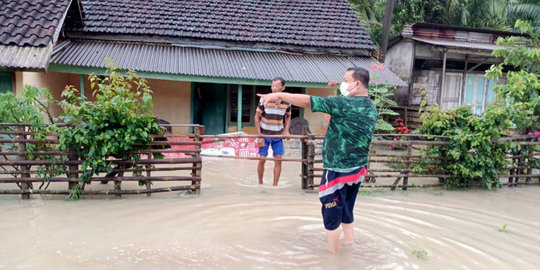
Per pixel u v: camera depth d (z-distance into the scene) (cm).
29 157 537
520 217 539
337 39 1165
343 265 365
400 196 631
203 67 955
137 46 1015
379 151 1046
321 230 457
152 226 453
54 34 831
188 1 1203
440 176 672
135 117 539
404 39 1462
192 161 584
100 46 977
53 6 905
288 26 1180
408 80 1469
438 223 502
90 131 530
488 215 545
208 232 440
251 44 1099
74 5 959
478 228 489
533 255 409
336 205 382
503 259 397
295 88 1145
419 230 473
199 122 1154
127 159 560
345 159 376
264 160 650
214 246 400
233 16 1180
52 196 559
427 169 677
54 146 619
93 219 470
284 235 438
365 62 1133
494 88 790
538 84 762
